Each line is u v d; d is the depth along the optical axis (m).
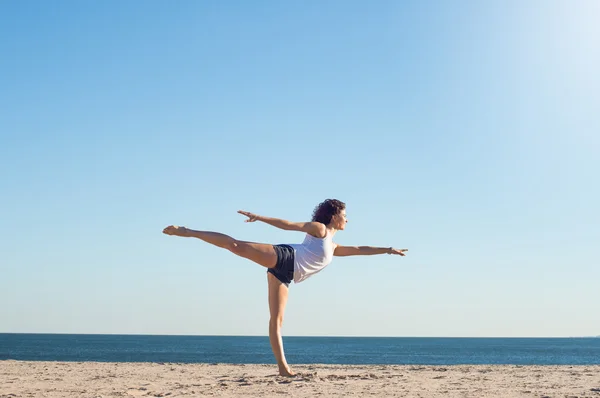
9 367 14.84
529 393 7.80
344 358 50.25
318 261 7.90
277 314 8.49
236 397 7.12
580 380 10.35
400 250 8.48
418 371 13.88
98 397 7.57
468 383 9.45
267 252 7.67
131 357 48.41
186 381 10.12
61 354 57.00
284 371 9.30
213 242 7.58
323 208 8.13
